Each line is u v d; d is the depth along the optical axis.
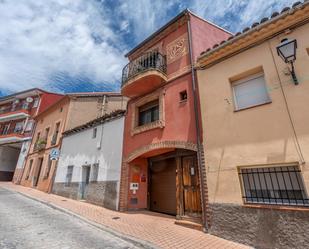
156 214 8.23
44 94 25.34
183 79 7.80
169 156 8.44
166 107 8.08
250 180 5.20
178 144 7.04
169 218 7.46
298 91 4.82
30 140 21.36
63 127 15.69
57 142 15.77
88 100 17.39
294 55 4.80
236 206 5.06
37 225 6.02
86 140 12.44
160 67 8.66
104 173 10.16
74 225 6.37
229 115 5.90
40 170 17.28
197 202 6.66
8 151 25.45
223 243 4.78
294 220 4.19
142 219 7.24
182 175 7.45
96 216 7.41
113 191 9.22
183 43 8.49
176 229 5.97
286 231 4.22
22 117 25.11
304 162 4.34
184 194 7.15
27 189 15.71
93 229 6.05
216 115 6.21
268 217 4.52
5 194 12.38
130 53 11.11
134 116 9.49
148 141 8.28
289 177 4.63
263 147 4.99
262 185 4.98
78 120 16.20
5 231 5.23
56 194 13.30
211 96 6.54
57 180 13.84
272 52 5.55
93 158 11.27
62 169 13.80
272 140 4.90
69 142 14.18
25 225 5.92
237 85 6.25
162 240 4.96
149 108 9.28
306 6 5.04
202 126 6.48
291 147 4.58
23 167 20.48
